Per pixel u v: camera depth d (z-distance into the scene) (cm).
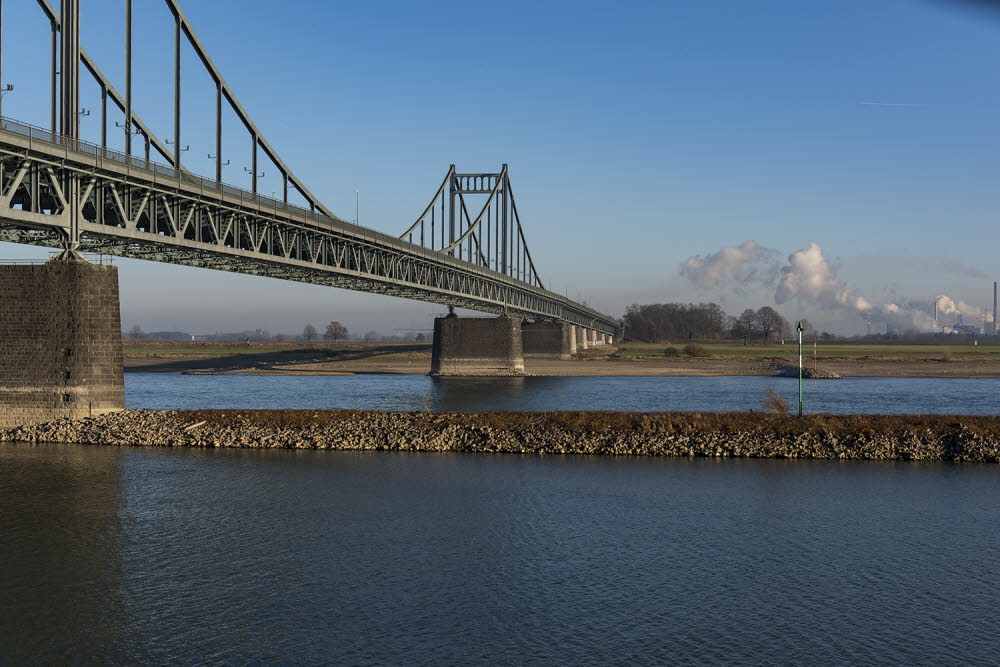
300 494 3306
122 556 2480
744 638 1880
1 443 4441
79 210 4397
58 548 2561
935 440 4231
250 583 2239
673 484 3512
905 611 2045
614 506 3112
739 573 2333
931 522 2892
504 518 2934
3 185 4097
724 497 3266
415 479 3609
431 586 2219
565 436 4394
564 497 3259
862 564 2414
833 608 2064
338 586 2216
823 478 3644
